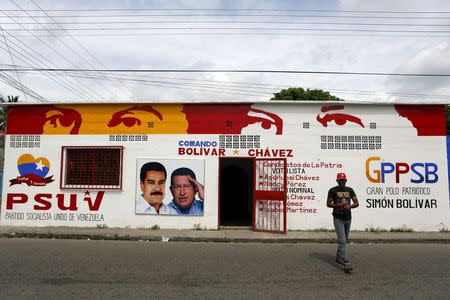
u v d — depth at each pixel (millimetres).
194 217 13648
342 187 8594
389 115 13688
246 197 19500
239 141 13789
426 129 13641
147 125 14000
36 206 13969
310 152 13656
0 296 6109
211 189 13695
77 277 7309
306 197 13531
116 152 14016
